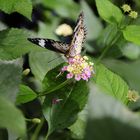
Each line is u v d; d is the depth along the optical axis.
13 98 0.49
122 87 0.56
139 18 0.71
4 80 0.50
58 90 0.53
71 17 0.81
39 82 0.61
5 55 0.52
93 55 0.76
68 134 0.58
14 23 0.72
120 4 0.78
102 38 0.76
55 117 0.52
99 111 0.39
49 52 0.59
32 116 0.58
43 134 0.58
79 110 0.52
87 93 0.52
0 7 0.54
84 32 0.54
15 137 0.48
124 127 0.38
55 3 0.79
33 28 0.74
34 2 0.77
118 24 0.61
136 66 0.68
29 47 0.53
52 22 0.79
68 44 0.53
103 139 0.38
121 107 0.39
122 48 0.73
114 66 0.69
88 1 0.83
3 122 0.40
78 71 0.52
